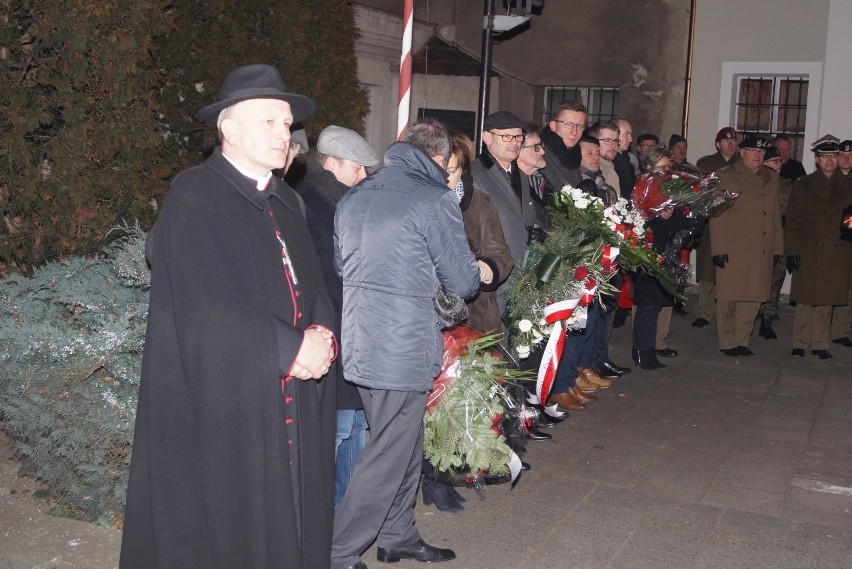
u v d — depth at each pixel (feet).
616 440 19.21
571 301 15.89
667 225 22.25
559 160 19.71
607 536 14.39
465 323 14.10
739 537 14.55
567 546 13.97
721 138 30.04
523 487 16.30
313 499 10.43
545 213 17.70
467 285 11.91
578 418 20.62
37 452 13.85
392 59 37.83
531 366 17.88
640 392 23.04
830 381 24.85
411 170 11.98
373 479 12.14
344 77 24.34
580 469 17.38
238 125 9.71
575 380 21.47
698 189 21.12
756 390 23.68
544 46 41.78
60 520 13.37
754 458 18.48
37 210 16.33
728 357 27.12
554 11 41.50
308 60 23.56
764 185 26.84
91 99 15.85
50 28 15.58
